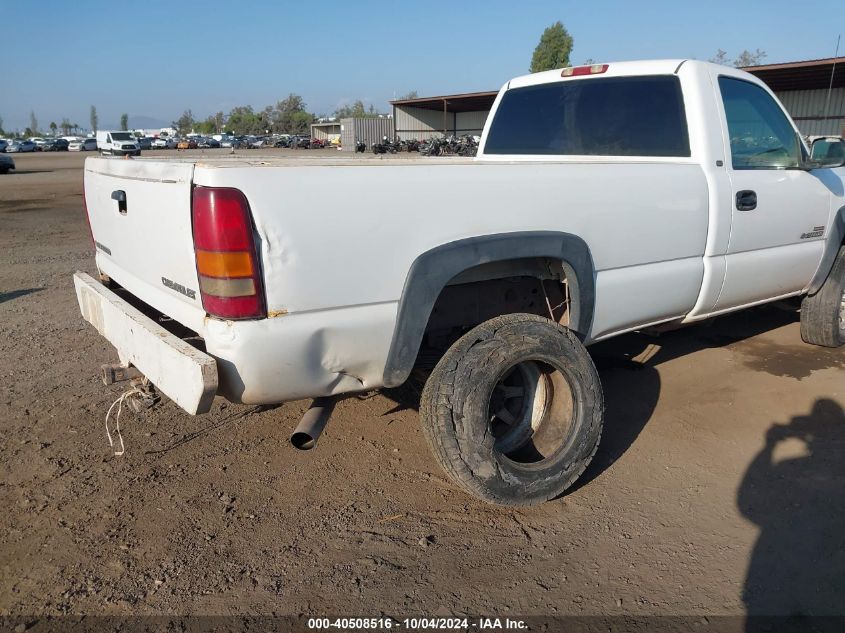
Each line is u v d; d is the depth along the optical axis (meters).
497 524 3.10
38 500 3.26
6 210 17.38
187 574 2.74
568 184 3.20
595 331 3.49
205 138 86.56
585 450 3.20
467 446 2.88
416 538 2.99
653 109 4.16
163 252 2.89
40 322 6.40
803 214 4.53
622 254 3.48
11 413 4.23
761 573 2.75
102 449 3.77
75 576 2.73
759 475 3.49
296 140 70.50
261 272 2.48
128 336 3.11
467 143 38.22
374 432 3.98
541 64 56.75
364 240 2.65
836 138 4.33
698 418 4.14
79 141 80.81
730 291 4.18
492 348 2.91
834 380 4.67
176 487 3.39
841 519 3.09
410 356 2.85
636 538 2.99
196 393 2.49
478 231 2.93
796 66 24.34
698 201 3.80
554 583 2.71
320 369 2.69
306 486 3.41
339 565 2.81
